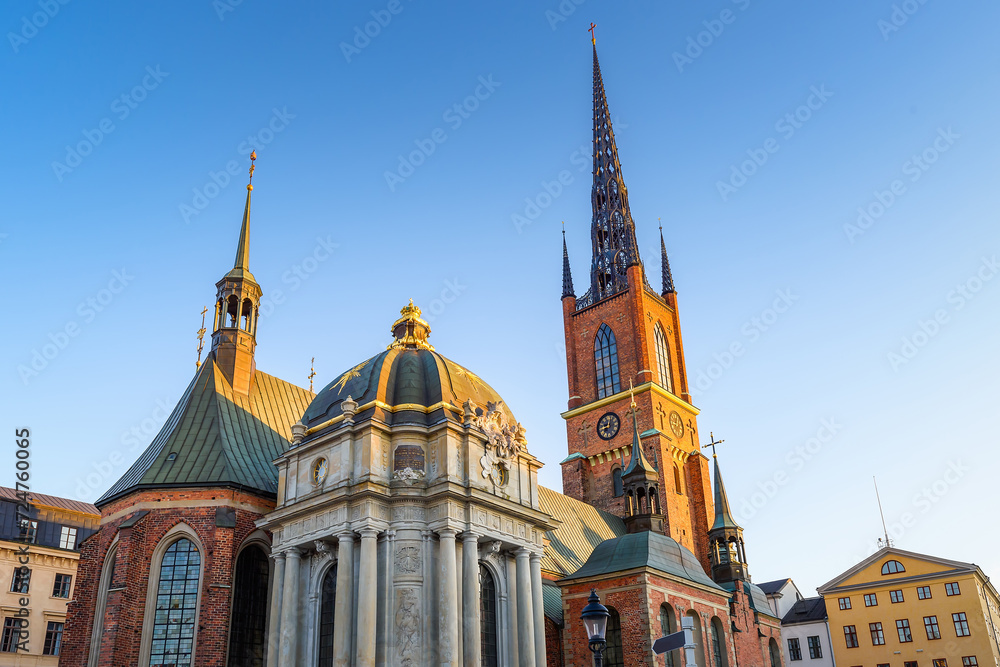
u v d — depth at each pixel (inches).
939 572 4217.5
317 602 1844.2
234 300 2573.8
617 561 2432.3
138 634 1911.9
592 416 4045.3
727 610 2608.3
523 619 1899.6
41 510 3420.3
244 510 2060.8
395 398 1991.9
